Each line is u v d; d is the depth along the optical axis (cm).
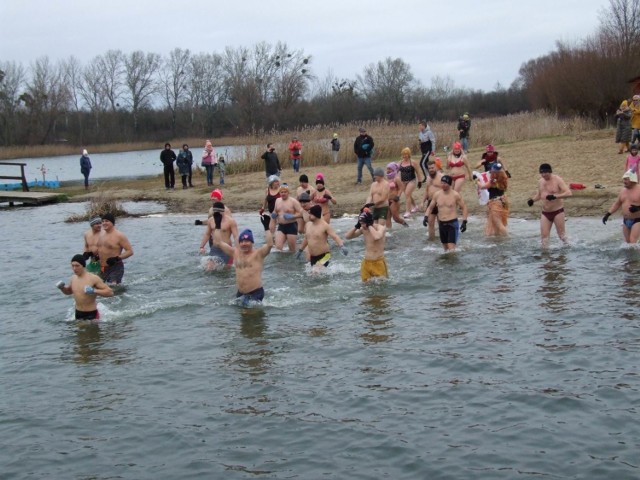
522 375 897
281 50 9381
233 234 1571
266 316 1207
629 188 1509
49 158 8156
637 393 825
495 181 1752
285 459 728
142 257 1744
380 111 8906
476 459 705
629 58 4262
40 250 1967
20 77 9200
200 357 1028
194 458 740
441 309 1195
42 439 799
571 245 1608
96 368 1006
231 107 9962
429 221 1778
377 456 723
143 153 8462
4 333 1188
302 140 3656
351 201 2495
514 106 8838
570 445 721
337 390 886
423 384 888
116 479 709
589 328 1049
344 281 1405
